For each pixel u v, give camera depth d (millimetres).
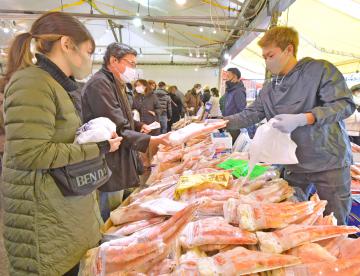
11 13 5281
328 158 1303
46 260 859
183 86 12648
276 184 1237
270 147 1183
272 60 1344
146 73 12602
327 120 1158
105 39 10195
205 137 2742
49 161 797
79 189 894
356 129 2918
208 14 5152
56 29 846
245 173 1458
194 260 802
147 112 4863
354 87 3205
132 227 1101
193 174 1512
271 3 3105
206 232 898
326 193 1351
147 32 8781
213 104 5133
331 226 900
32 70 816
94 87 1511
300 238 843
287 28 1308
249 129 2994
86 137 897
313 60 1291
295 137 1315
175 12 5430
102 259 809
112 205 1777
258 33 4047
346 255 819
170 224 933
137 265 811
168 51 11594
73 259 923
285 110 1371
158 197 1389
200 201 1060
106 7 6371
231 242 866
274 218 926
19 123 766
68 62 896
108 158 1596
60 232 883
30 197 832
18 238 860
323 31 4148
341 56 5223
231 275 737
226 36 6781
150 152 2803
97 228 1048
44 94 800
